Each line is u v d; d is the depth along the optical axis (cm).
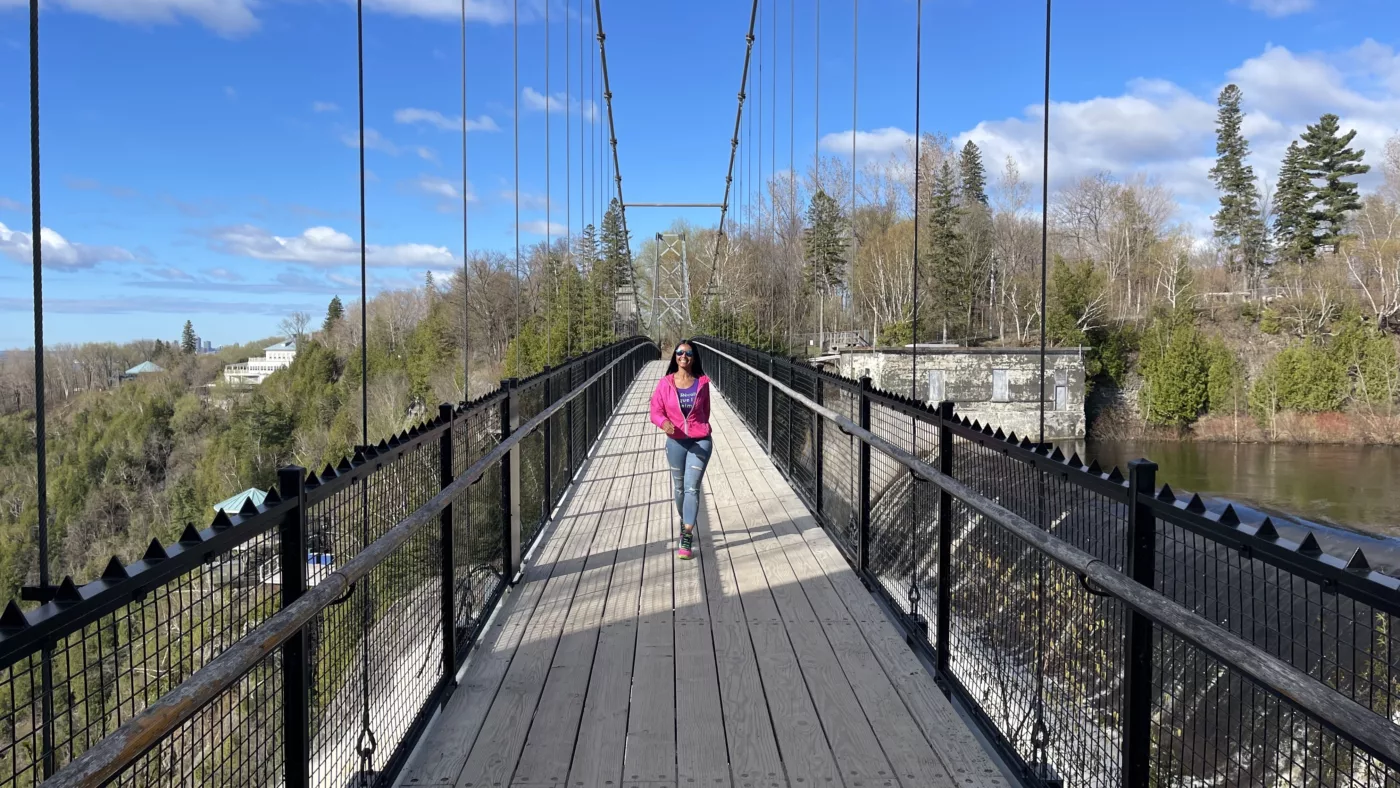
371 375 4384
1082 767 209
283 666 186
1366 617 120
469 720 294
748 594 435
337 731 214
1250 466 3375
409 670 276
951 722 290
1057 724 224
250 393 4325
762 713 298
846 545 496
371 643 241
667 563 494
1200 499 157
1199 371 4097
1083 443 3834
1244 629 144
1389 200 4606
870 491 450
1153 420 4178
